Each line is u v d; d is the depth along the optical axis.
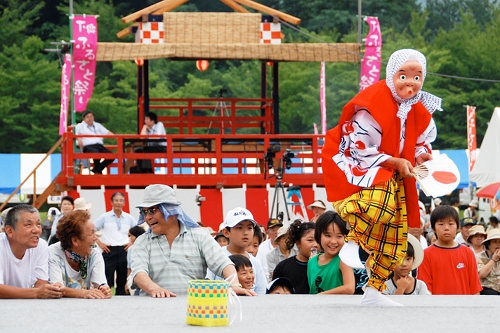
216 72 55.12
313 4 59.00
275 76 24.20
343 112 7.15
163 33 23.14
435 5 66.69
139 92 26.05
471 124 35.66
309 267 9.31
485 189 27.77
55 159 38.41
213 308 6.00
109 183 22.02
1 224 22.17
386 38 55.81
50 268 8.80
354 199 7.01
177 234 8.53
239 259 9.38
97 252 9.10
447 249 10.59
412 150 7.18
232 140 22.62
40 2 57.88
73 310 6.88
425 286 9.72
